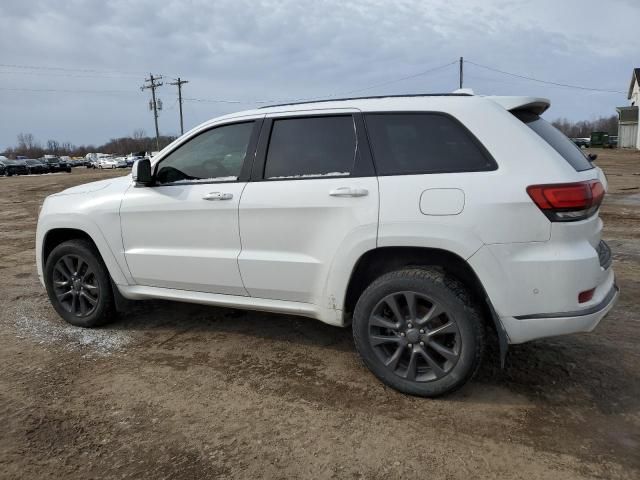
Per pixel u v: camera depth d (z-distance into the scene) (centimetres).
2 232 1077
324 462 265
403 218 311
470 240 296
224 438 288
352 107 347
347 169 338
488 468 257
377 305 326
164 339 430
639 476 249
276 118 370
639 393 323
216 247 382
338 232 332
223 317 477
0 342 431
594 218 307
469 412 307
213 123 396
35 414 316
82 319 456
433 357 321
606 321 439
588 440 277
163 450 278
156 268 410
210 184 386
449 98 327
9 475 260
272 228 357
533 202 286
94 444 285
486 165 302
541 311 292
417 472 256
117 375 366
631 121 4819
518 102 321
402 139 327
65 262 458
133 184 423
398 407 315
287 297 365
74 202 446
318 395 331
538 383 338
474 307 306
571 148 338
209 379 357
